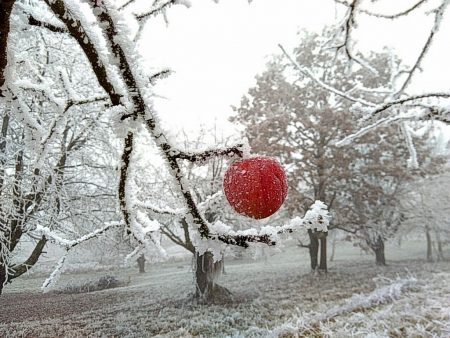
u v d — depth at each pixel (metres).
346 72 3.47
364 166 13.36
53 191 6.32
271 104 13.83
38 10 1.01
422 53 2.70
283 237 1.00
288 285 12.43
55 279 1.48
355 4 2.42
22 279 13.73
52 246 9.55
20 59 1.52
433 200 17.59
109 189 7.92
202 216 1.00
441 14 2.42
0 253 5.79
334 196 13.42
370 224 13.81
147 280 15.16
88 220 7.54
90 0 0.73
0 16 0.75
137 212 1.44
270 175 0.97
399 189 15.65
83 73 6.74
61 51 5.54
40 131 1.28
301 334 6.63
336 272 14.81
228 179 1.00
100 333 7.84
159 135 0.92
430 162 13.53
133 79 0.84
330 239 20.09
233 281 13.75
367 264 17.56
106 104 1.26
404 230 18.53
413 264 17.23
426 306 7.39
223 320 8.41
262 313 8.90
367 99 12.24
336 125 12.55
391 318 6.81
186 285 13.13
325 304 9.29
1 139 5.73
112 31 0.76
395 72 3.44
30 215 6.24
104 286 13.60
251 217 0.99
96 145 7.39
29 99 3.97
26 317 9.15
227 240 0.99
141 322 8.61
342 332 6.25
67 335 7.71
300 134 13.38
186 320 8.56
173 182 0.98
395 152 13.68
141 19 1.32
